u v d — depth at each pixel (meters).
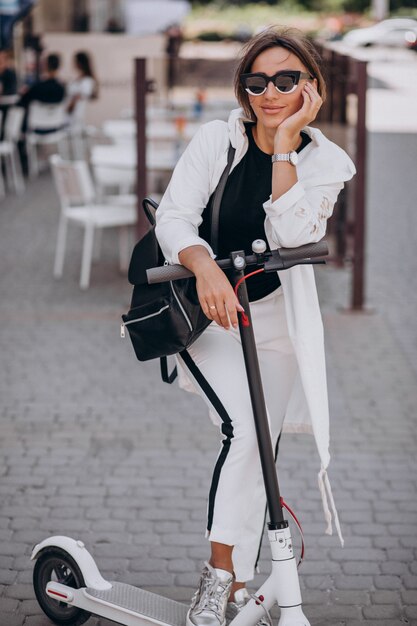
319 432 2.85
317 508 4.37
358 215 7.55
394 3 42.19
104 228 10.81
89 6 19.48
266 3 46.56
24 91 13.85
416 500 4.46
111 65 15.47
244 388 2.88
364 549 3.98
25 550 3.93
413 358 6.61
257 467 2.88
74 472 4.73
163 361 3.17
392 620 3.45
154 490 4.53
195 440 5.16
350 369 6.37
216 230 2.90
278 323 3.00
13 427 5.31
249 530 3.15
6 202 12.23
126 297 7.99
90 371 6.27
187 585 3.69
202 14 45.59
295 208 2.61
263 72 2.74
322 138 2.81
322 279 8.65
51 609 3.33
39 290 8.19
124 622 3.08
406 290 8.33
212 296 2.61
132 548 3.97
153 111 10.25
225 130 2.88
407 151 15.92
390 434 5.27
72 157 14.53
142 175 7.45
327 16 45.09
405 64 32.44
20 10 14.51
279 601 2.71
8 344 6.79
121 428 5.32
